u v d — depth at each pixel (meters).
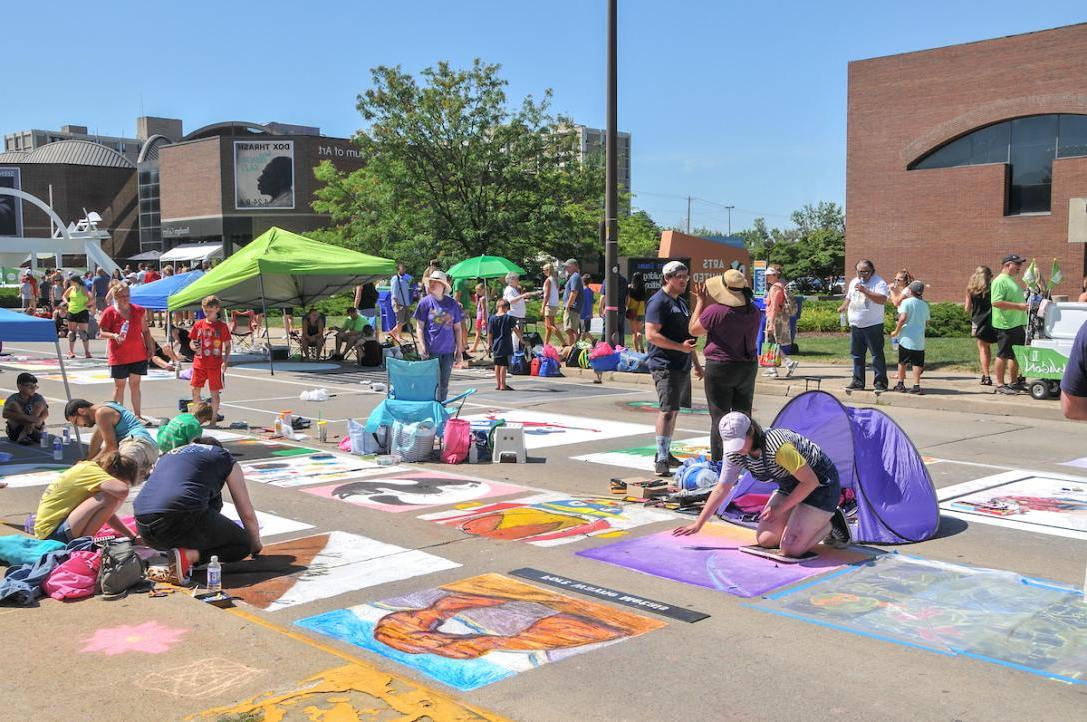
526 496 8.17
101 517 6.22
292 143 69.62
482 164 33.81
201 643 4.68
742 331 8.24
